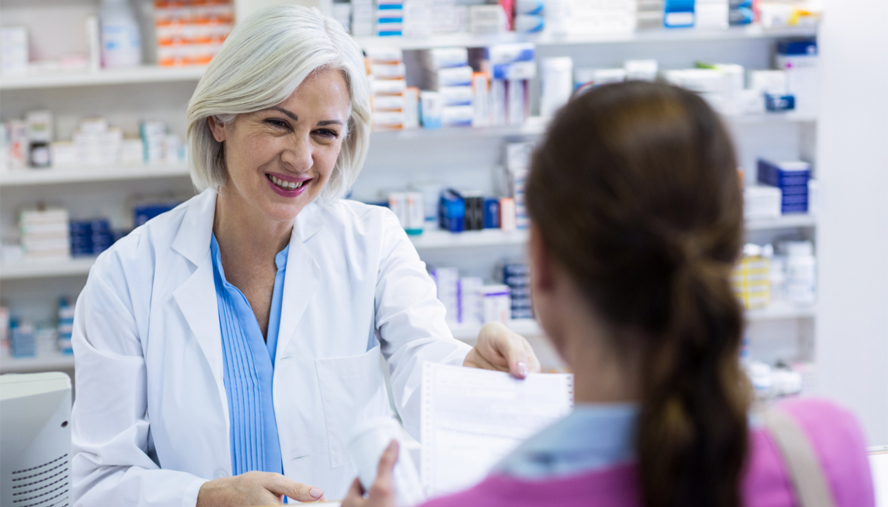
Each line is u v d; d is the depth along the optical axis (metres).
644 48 3.69
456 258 3.75
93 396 1.58
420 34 3.31
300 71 1.43
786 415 0.67
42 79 3.29
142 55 3.66
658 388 0.58
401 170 3.65
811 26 3.52
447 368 1.17
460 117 3.35
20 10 3.53
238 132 1.51
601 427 0.60
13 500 1.19
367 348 1.76
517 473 0.59
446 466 1.07
